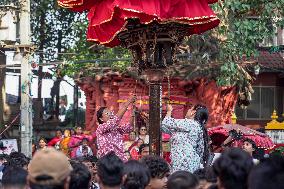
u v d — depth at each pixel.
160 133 10.38
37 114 33.47
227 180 4.90
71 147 18.23
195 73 21.19
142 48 10.38
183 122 10.16
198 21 10.10
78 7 10.67
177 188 5.40
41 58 34.69
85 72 23.77
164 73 10.53
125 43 10.84
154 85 10.44
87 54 24.28
